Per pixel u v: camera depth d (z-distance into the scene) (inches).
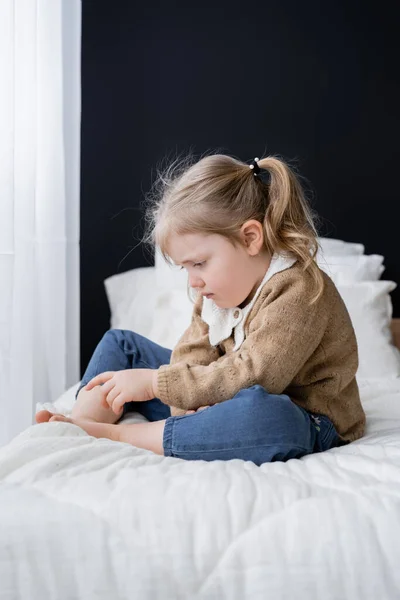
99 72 108.0
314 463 39.8
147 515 34.0
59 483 36.3
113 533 33.3
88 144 108.5
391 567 32.5
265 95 108.8
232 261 50.1
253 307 50.3
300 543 33.1
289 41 108.4
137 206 108.7
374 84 108.6
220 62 108.5
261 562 32.6
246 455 43.1
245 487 35.9
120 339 59.3
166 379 47.4
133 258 108.8
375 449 43.0
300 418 44.5
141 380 48.3
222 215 49.9
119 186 108.7
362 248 99.3
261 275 51.5
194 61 108.5
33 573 32.3
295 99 108.8
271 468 39.6
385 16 108.0
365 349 82.7
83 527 33.5
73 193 88.3
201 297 58.0
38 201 80.1
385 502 34.9
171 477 37.0
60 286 82.9
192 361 52.9
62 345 83.3
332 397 51.3
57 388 83.0
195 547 32.9
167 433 44.1
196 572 32.3
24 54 72.2
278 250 51.1
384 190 109.1
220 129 108.8
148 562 32.4
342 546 33.0
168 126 108.6
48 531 33.3
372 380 74.9
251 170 53.2
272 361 46.7
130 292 100.0
